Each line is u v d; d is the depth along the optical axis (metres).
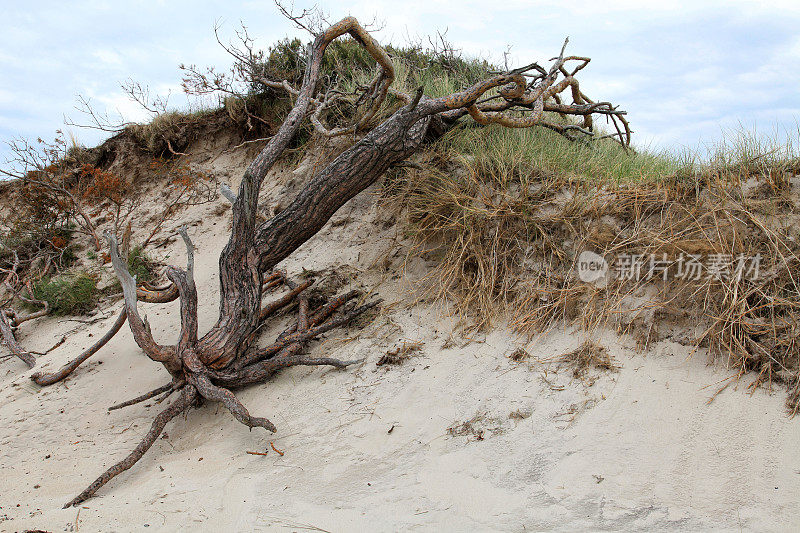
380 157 4.96
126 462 3.75
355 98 6.56
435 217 5.22
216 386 4.34
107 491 3.63
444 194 5.14
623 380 3.58
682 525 2.64
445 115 5.72
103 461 4.07
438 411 3.79
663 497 2.82
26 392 5.39
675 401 3.34
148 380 5.15
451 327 4.55
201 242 7.50
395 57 7.67
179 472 3.71
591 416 3.40
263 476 3.48
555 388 3.67
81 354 5.53
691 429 3.15
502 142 5.45
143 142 9.06
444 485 3.15
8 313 6.90
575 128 6.13
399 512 2.98
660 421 3.25
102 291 7.16
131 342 5.86
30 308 7.34
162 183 8.85
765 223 3.77
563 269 4.43
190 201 8.20
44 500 3.60
